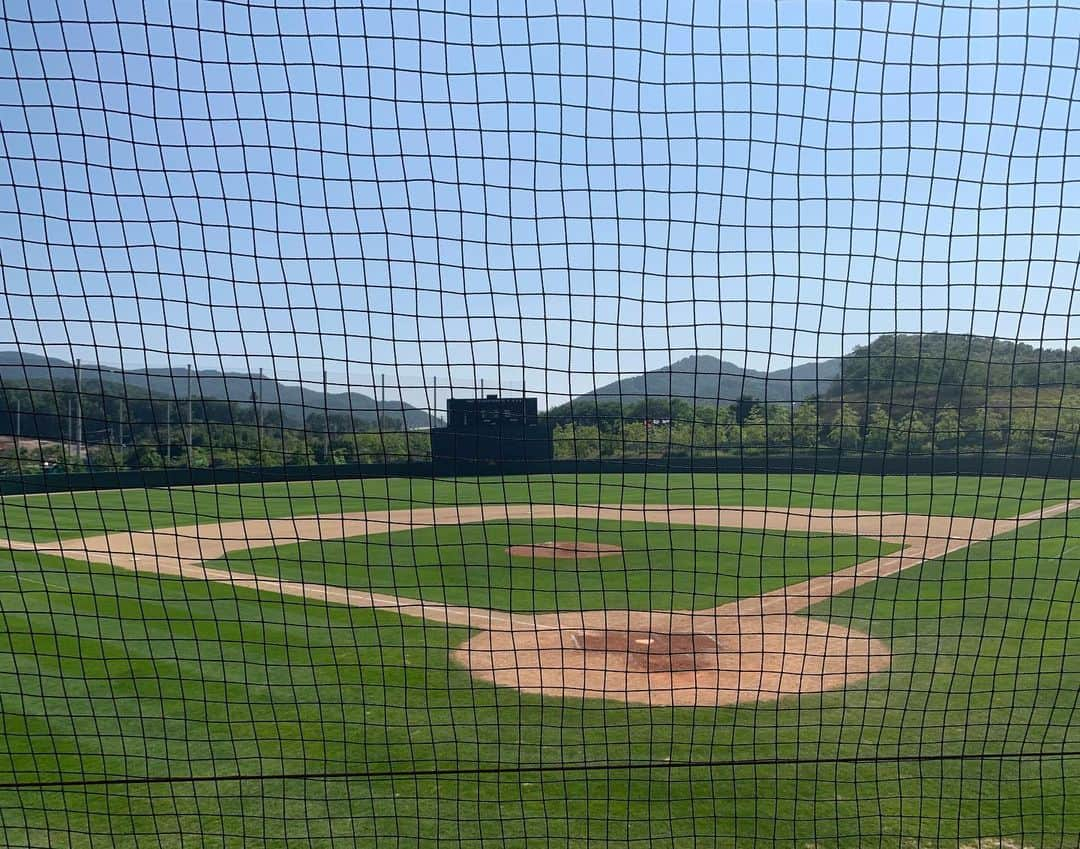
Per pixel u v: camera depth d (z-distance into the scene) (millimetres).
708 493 23828
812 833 5285
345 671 8453
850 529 18859
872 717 7172
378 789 5855
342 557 15883
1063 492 22266
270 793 5809
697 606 11695
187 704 7465
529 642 9672
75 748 6516
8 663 8617
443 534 18812
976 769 6066
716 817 5469
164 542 17469
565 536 18281
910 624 10391
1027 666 8539
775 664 8805
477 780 5961
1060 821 5355
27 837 4957
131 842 5184
